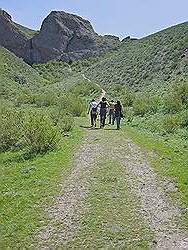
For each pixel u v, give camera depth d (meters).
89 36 174.00
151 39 86.81
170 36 75.56
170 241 8.46
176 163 14.88
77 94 65.62
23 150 19.27
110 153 16.86
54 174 13.80
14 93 65.12
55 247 8.27
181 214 9.93
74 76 111.19
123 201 10.78
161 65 61.44
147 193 11.44
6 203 10.89
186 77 47.84
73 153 17.23
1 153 18.97
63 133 22.66
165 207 10.37
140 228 9.08
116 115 25.20
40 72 131.75
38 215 9.94
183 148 17.62
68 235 8.79
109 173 13.52
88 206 10.45
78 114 37.66
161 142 19.25
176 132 22.47
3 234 8.89
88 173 13.67
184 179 12.66
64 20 177.12
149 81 58.81
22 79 87.19
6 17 169.88
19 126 20.75
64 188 12.09
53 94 55.75
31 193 11.66
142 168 14.17
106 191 11.62
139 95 47.50
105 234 8.78
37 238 8.68
